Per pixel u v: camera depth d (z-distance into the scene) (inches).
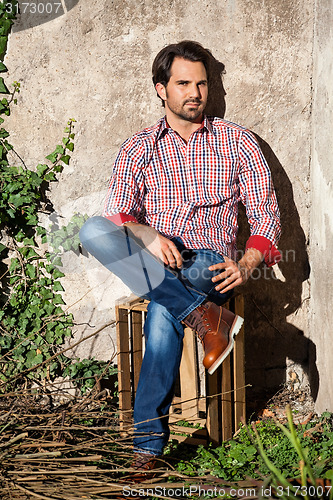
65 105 136.0
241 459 112.6
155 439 107.5
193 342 129.2
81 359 144.1
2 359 141.3
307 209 140.9
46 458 105.3
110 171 138.9
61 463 107.0
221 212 124.6
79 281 142.3
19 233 139.9
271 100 136.9
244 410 125.8
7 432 110.9
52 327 142.6
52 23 132.6
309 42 135.0
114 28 133.0
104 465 110.6
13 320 141.6
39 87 135.4
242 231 141.2
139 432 107.0
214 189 124.0
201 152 124.1
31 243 140.4
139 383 109.0
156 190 124.3
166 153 124.0
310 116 137.7
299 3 133.4
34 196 136.3
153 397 107.6
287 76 136.1
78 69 134.6
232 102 136.6
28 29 132.8
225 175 124.3
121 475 109.1
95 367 141.6
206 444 121.6
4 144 137.5
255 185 125.0
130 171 123.3
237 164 125.3
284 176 139.7
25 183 135.7
